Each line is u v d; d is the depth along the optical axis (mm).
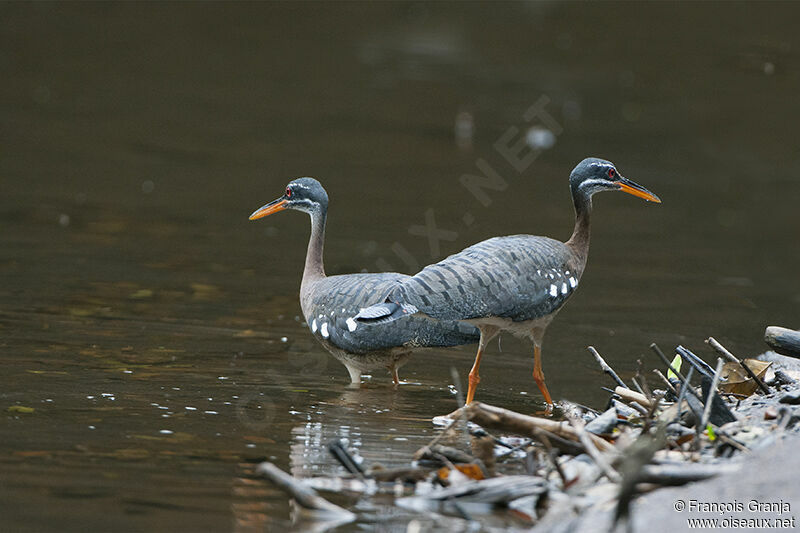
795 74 29297
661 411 9797
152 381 11242
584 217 12406
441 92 28922
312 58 31750
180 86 29016
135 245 17500
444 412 10852
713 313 15203
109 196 20469
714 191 23062
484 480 8188
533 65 30969
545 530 7320
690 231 20375
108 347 12391
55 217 18844
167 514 7621
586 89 29141
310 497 7742
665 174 23938
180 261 16781
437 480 8406
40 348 12133
